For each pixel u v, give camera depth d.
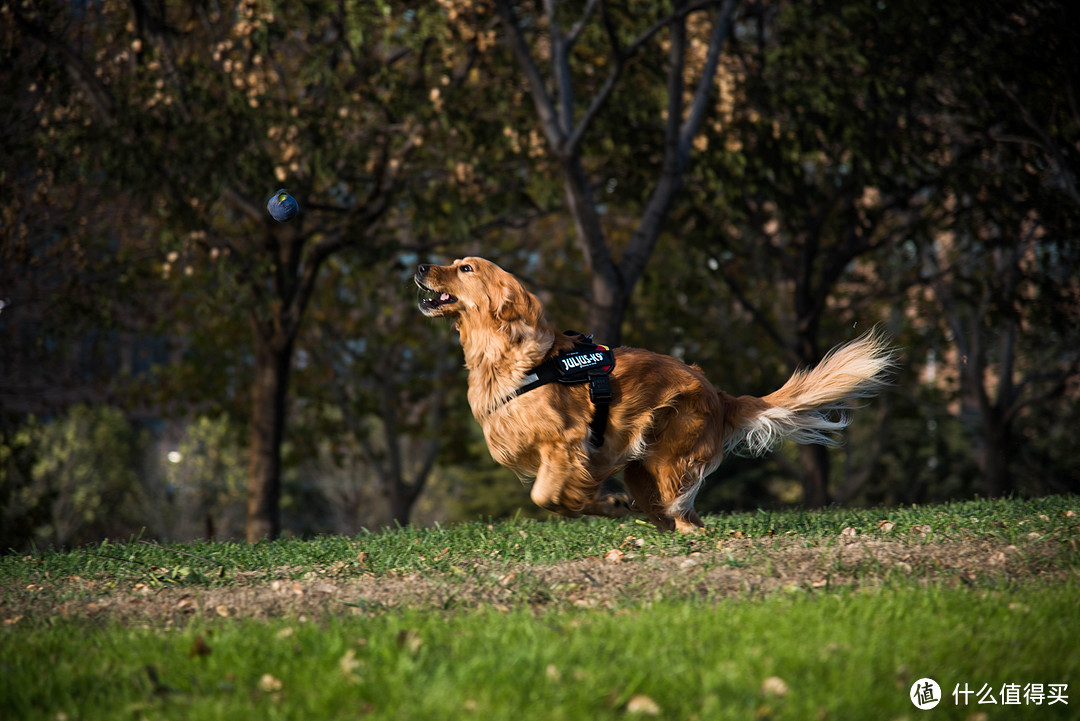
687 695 3.11
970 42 12.79
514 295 5.37
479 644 3.60
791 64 12.59
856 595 4.34
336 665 3.44
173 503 31.58
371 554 5.80
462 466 28.27
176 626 4.40
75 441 27.73
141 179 10.72
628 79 12.77
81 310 13.00
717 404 5.88
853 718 2.95
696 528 5.98
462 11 10.84
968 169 13.19
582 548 5.78
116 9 11.81
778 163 12.87
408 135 11.73
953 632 3.75
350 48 11.23
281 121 11.00
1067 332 14.98
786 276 18.02
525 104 12.36
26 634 4.27
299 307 12.87
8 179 11.54
